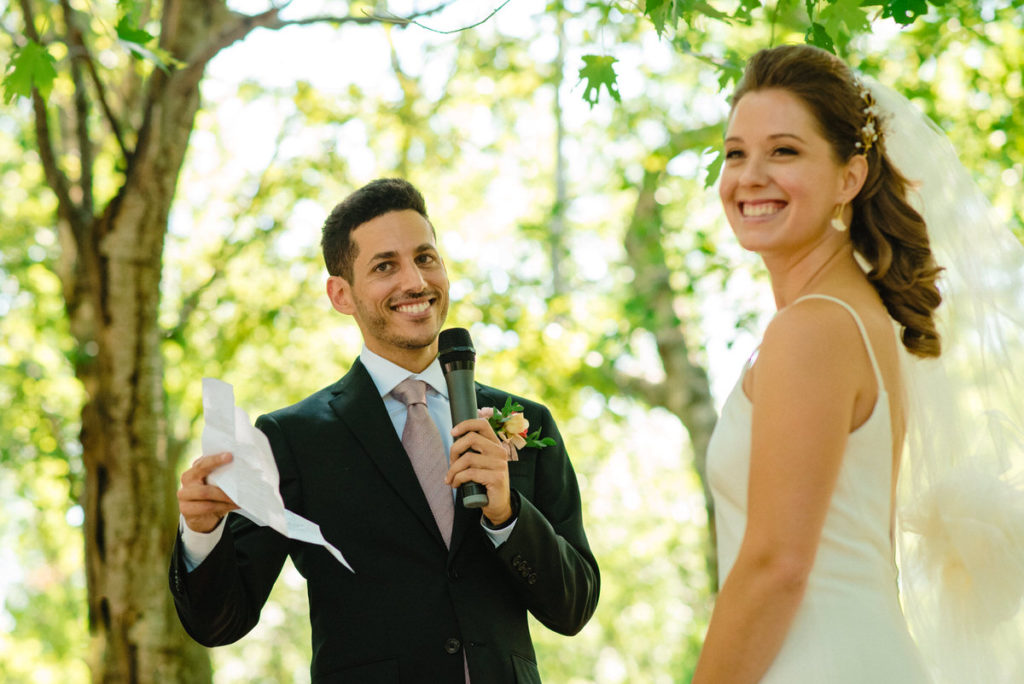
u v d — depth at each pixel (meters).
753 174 2.17
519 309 10.88
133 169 6.40
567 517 3.08
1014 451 2.37
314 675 2.78
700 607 17.48
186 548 2.65
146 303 6.48
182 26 6.49
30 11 4.93
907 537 2.45
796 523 1.91
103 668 6.32
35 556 14.43
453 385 2.84
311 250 10.54
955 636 2.43
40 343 10.47
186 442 8.09
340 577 2.80
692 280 10.47
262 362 10.81
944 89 8.55
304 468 2.89
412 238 3.00
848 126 2.19
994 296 2.47
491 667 2.74
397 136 10.82
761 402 2.00
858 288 2.20
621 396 11.92
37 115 6.27
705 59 3.94
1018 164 8.00
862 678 1.99
